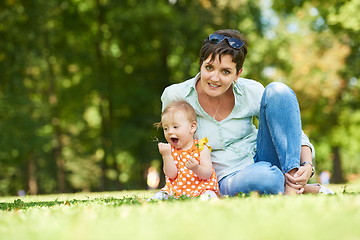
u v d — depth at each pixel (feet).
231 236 6.95
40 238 8.02
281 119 15.92
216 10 83.46
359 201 11.54
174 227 8.18
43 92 97.35
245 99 17.57
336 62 88.28
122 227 8.54
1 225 10.66
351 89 90.43
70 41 89.92
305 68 90.07
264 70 92.79
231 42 16.31
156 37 82.94
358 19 75.87
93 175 130.41
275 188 15.72
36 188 107.04
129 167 102.06
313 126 95.81
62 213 12.60
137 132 84.33
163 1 84.02
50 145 90.43
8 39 67.26
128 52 87.04
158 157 85.92
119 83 89.15
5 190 118.62
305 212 9.80
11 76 69.62
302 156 16.43
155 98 86.28
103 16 87.04
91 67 89.66
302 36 93.91
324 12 88.43
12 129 77.36
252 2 90.94
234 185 16.30
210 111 17.71
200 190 16.63
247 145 17.76
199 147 16.92
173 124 16.89
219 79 16.51
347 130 97.66
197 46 81.71
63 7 86.94
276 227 7.77
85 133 100.42
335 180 102.83
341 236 6.82
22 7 67.51
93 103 97.40
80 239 7.54
